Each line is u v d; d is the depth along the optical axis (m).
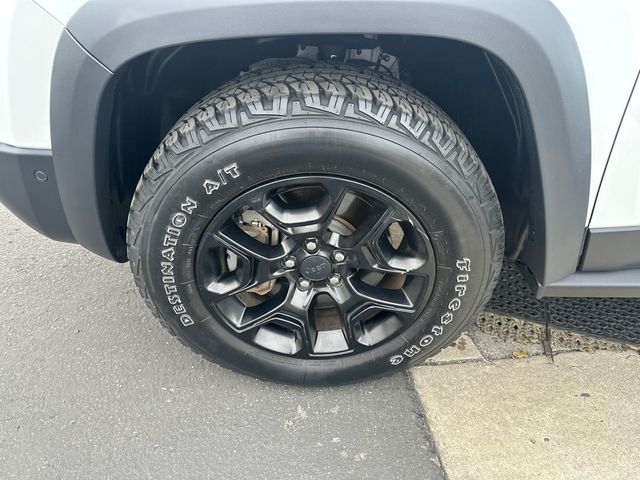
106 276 2.56
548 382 2.00
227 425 1.87
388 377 2.03
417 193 1.53
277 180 1.53
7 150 1.59
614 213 1.65
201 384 2.02
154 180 1.54
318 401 1.95
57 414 1.92
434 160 1.49
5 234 2.87
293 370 1.90
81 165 1.55
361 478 1.71
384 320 1.86
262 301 1.89
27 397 1.98
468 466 1.73
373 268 1.71
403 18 1.33
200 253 1.65
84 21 1.38
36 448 1.81
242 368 1.92
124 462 1.76
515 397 1.94
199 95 1.80
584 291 1.79
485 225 1.60
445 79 1.83
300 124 1.45
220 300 1.76
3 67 1.49
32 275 2.57
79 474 1.73
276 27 1.33
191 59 1.63
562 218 1.62
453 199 1.54
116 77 1.43
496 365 2.07
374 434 1.84
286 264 1.72
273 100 1.45
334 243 1.68
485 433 1.83
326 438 1.83
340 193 1.56
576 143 1.50
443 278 1.68
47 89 1.49
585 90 1.45
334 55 1.67
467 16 1.33
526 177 1.66
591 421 1.85
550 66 1.39
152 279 1.68
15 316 2.33
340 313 1.81
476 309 1.77
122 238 1.87
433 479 1.70
